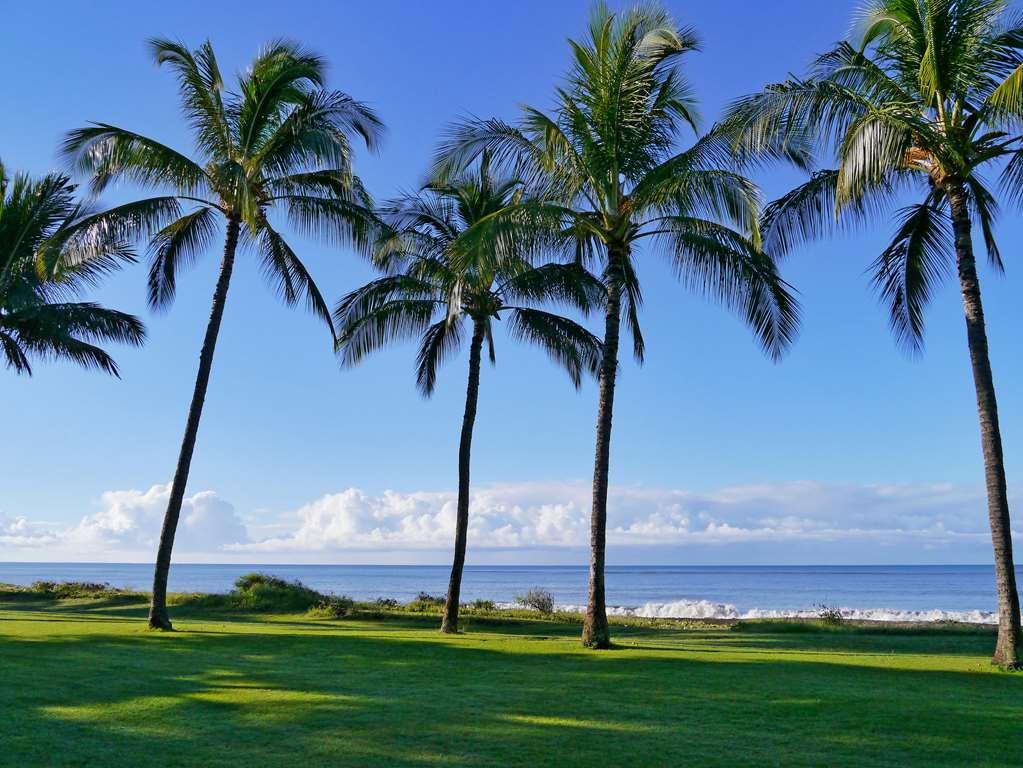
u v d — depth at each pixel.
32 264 24.47
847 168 14.21
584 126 17.34
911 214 17.16
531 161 17.86
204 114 20.52
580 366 23.33
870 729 8.48
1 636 16.12
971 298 14.68
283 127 20.45
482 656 14.37
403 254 23.70
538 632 23.98
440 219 23.58
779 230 17.78
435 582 137.75
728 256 17.16
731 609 45.28
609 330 17.58
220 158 20.62
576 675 12.15
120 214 19.97
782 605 67.25
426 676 11.88
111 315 25.92
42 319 24.92
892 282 17.94
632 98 17.20
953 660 14.69
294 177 21.47
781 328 17.67
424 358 25.56
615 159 17.27
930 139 14.35
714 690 10.80
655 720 8.84
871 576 175.38
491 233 16.62
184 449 19.61
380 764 6.95
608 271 17.78
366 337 23.80
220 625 21.48
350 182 21.34
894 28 15.59
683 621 29.44
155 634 17.22
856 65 15.41
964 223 14.94
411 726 8.40
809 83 15.01
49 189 24.22
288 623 23.33
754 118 15.39
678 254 17.75
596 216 18.23
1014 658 13.32
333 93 20.84
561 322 22.89
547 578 178.88
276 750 7.38
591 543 16.89
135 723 8.34
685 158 17.20
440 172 18.30
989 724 8.75
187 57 19.89
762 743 7.86
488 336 25.81
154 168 19.70
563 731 8.26
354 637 17.30
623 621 29.27
